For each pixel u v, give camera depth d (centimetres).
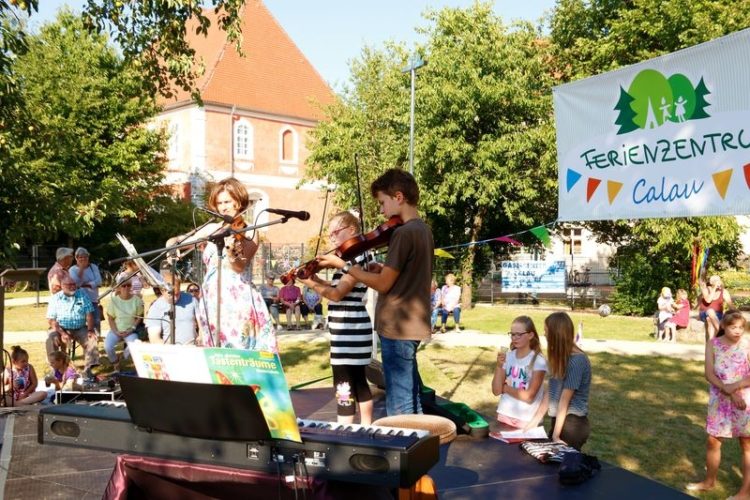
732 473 580
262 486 297
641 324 1712
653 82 438
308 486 275
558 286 2020
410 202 408
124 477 319
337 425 291
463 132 2027
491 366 1062
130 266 916
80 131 2416
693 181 422
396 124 2191
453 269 2244
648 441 672
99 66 2592
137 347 287
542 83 2120
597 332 1539
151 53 888
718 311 1106
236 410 271
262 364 266
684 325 1373
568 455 408
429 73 2042
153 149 2811
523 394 525
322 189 2756
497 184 1983
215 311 361
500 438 477
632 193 455
